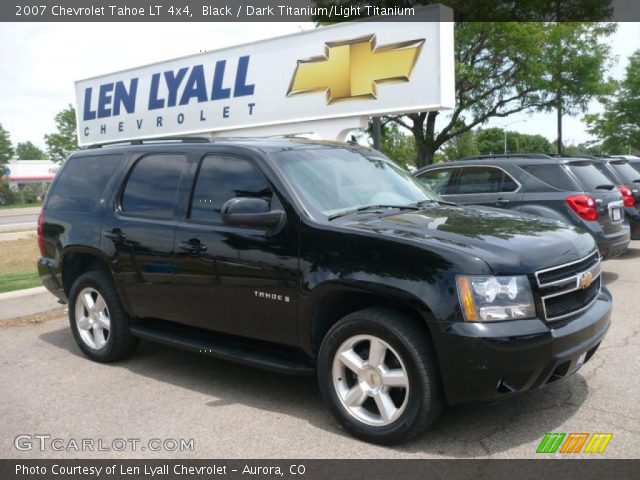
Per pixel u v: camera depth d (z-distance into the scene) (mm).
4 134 77312
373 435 3783
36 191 71875
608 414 4090
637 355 5234
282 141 5055
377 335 3736
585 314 3891
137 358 5824
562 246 3902
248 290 4379
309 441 3914
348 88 11203
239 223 4148
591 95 24922
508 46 22562
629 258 10531
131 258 5141
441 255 3584
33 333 6910
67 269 5926
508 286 3504
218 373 5312
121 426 4273
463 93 24797
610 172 11234
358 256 3850
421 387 3590
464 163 9062
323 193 4461
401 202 4863
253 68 12461
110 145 5902
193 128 13695
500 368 3436
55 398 4852
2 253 15906
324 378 3996
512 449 3664
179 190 4980
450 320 3473
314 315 4090
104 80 15664
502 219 4379
